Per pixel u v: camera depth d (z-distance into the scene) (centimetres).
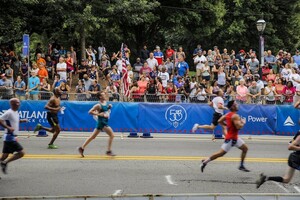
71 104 2998
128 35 6144
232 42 6931
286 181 1622
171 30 6362
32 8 4706
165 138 2988
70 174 1898
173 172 1967
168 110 3027
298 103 2784
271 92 3628
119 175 1894
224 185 1766
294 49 7625
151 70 4150
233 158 2300
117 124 2991
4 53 4322
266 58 4756
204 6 5759
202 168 1912
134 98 3491
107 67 4475
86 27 4528
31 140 2758
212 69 4300
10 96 3331
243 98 3481
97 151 2403
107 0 4778
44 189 1656
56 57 4525
